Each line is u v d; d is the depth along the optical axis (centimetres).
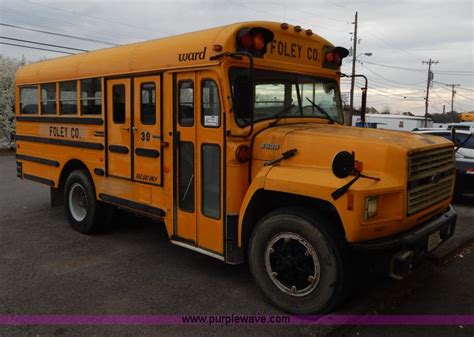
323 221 370
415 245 379
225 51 412
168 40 487
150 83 500
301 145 395
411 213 374
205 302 423
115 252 571
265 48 433
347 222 347
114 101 559
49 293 443
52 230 677
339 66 539
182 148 469
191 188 464
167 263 529
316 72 507
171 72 469
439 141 434
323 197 358
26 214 785
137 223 715
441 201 433
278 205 429
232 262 431
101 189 602
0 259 544
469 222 730
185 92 459
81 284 466
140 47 522
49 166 713
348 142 378
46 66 705
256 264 416
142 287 458
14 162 1798
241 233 421
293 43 476
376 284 456
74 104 639
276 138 411
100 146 589
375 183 350
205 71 433
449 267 519
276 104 463
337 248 363
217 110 425
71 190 668
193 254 563
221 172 428
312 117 502
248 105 429
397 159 360
